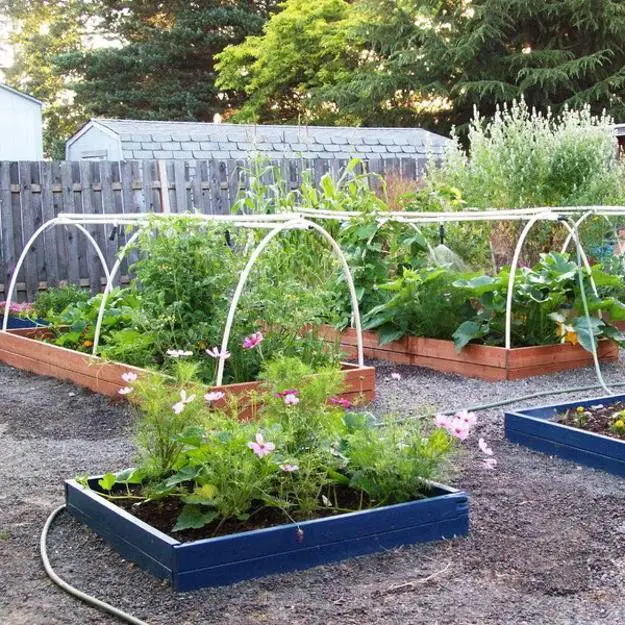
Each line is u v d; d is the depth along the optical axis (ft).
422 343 24.34
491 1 72.38
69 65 90.84
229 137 48.24
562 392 20.76
